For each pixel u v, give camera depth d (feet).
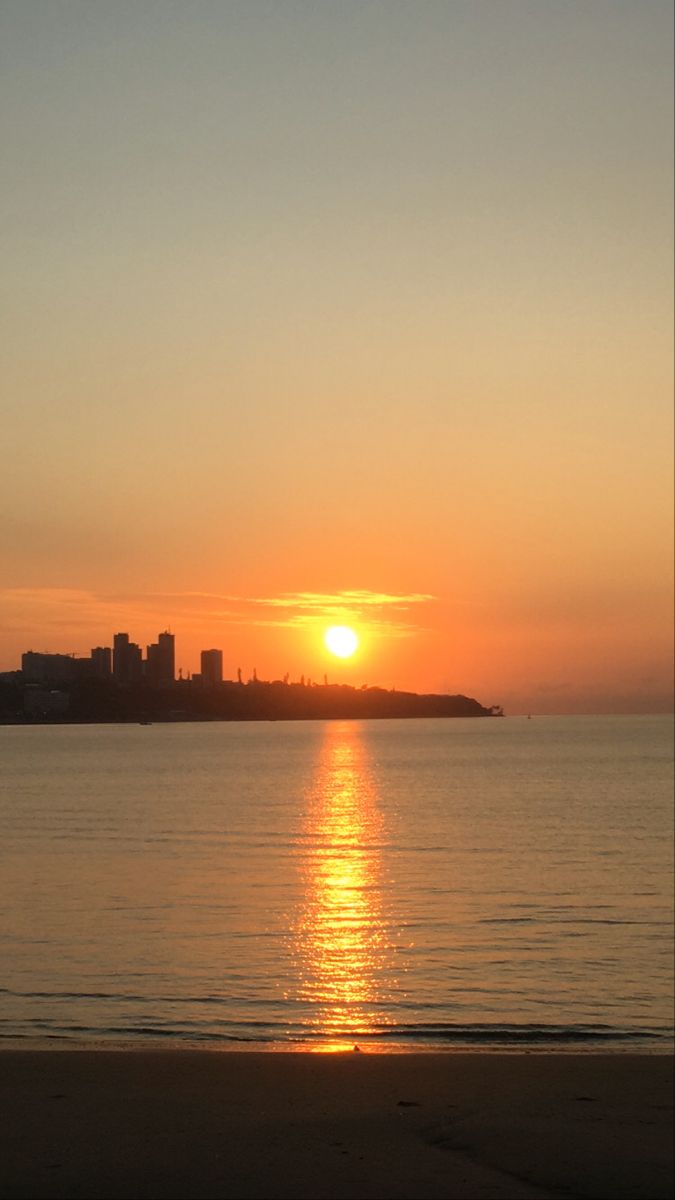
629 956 88.28
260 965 81.05
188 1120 29.96
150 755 460.55
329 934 94.99
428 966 83.41
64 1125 29.25
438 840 177.06
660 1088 35.88
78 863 130.21
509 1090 35.12
